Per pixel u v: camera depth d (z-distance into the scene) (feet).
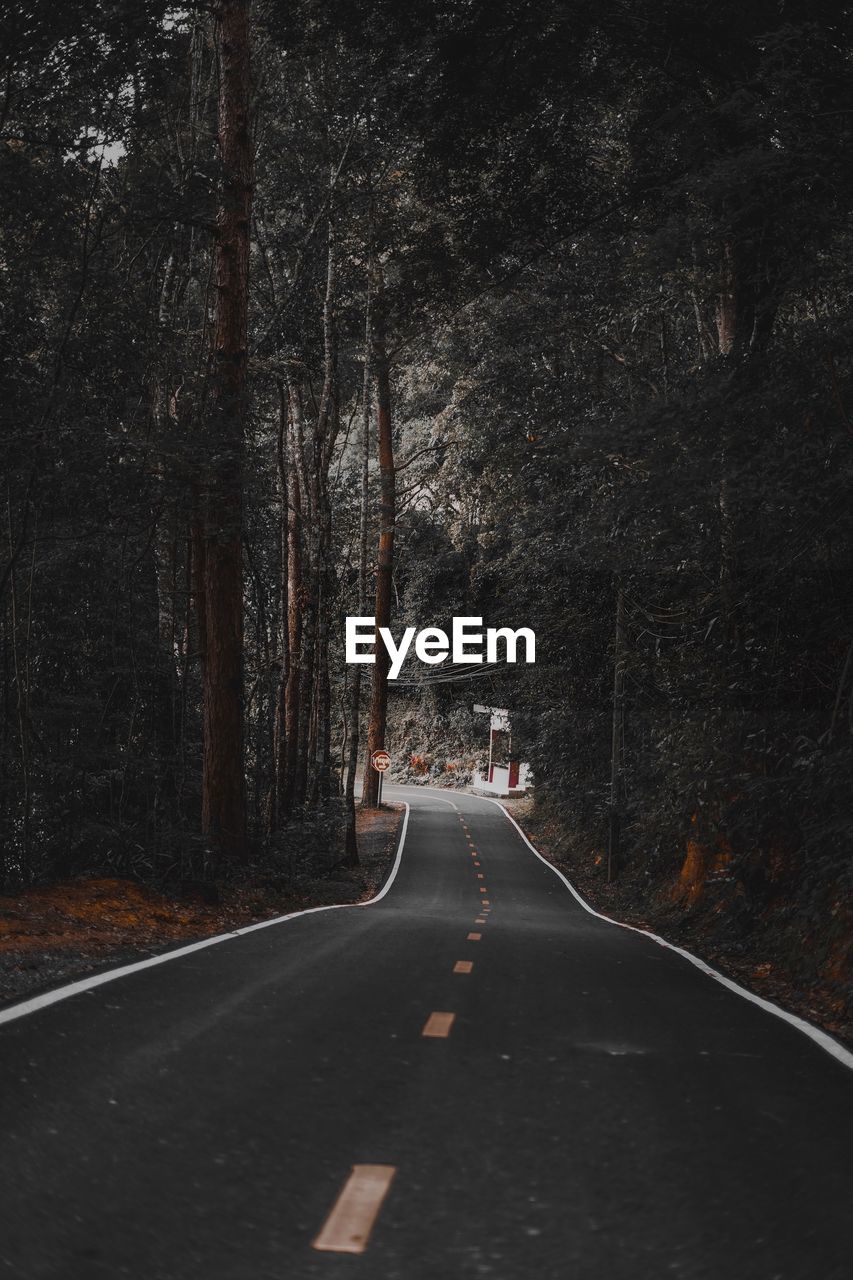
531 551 121.39
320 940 44.60
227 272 68.08
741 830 61.67
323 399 106.83
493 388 114.32
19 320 55.52
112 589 66.64
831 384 43.86
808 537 48.34
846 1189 15.35
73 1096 18.47
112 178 57.82
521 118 65.67
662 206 68.03
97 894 51.13
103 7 51.19
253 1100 18.75
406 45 59.72
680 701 79.36
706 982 39.09
